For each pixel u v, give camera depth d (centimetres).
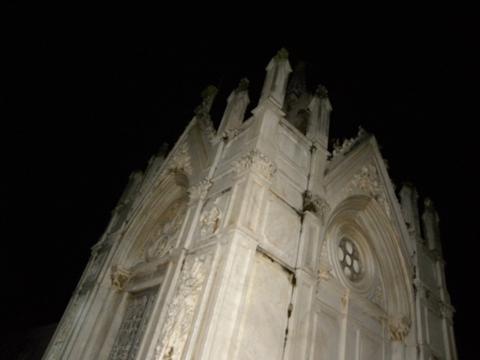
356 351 1312
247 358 902
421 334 1504
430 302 1672
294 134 1388
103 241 2002
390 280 1598
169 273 1142
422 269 1736
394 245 1639
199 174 1504
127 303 1584
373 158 1752
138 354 1029
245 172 1133
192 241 1166
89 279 1839
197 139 1700
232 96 1623
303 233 1185
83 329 1548
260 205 1101
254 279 1002
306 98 1914
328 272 1320
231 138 1403
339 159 1562
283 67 1464
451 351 1609
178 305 1017
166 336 977
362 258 1593
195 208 1245
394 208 1714
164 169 1862
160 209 1802
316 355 1164
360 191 1586
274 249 1087
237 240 992
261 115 1301
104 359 1460
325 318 1265
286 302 1050
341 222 1541
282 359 968
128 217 1917
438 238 1992
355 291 1429
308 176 1345
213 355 834
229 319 893
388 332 1484
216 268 979
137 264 1683
